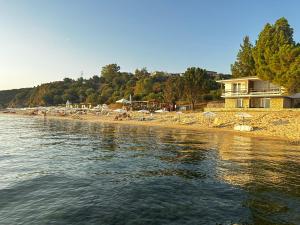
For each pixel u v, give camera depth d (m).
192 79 73.00
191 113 64.38
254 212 10.69
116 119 72.75
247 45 74.56
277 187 13.80
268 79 48.53
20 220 9.80
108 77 189.12
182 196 12.40
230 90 62.41
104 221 9.71
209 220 9.91
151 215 10.27
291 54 42.72
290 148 26.17
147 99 102.75
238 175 16.06
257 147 26.83
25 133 41.62
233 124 48.16
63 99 161.75
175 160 20.38
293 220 10.01
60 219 9.87
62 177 15.45
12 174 16.11
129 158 21.19
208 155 22.45
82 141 31.73
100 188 13.44
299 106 59.31
